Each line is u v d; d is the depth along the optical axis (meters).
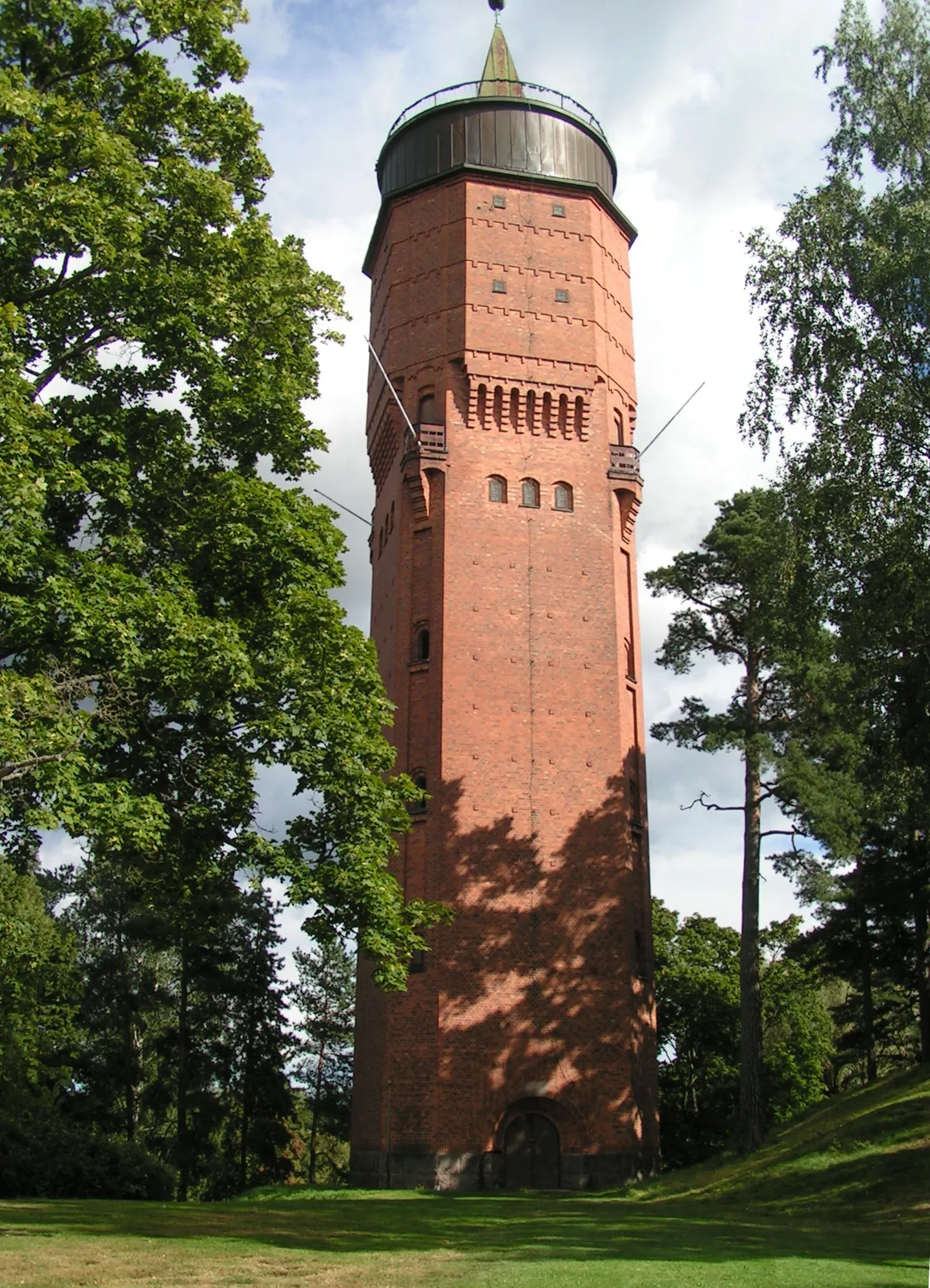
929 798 27.03
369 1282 12.63
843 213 26.12
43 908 47.19
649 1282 12.65
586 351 43.56
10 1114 35.44
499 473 41.97
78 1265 13.40
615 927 37.56
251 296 22.95
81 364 21.67
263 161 24.61
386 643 42.97
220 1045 49.53
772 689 37.62
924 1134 27.55
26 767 17.30
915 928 42.56
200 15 23.53
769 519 28.44
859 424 24.47
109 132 21.62
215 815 20.69
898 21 26.22
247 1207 25.28
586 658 40.47
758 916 36.12
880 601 24.64
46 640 18.53
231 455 23.39
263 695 20.48
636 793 41.09
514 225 44.34
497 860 37.44
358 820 21.33
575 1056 35.94
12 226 19.58
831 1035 65.56
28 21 22.69
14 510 17.64
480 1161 34.47
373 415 47.88
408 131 46.38
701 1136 58.25
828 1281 12.71
